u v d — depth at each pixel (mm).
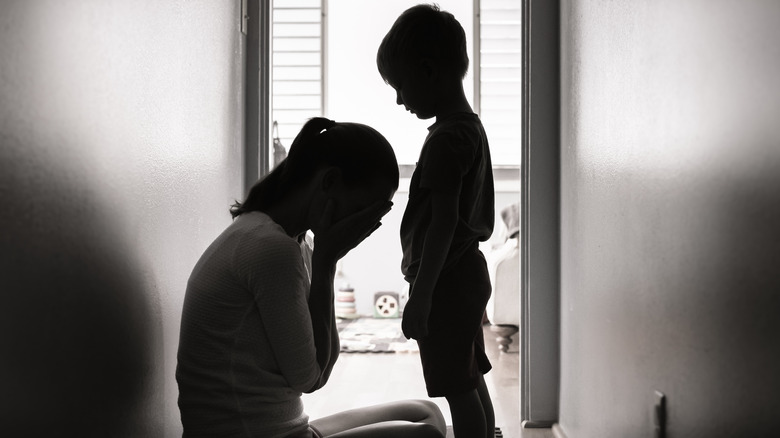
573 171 2168
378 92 5922
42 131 974
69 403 1075
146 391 1439
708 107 1066
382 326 5168
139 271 1389
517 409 2768
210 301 1269
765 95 878
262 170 2434
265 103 2445
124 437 1313
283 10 5707
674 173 1222
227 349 1260
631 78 1488
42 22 968
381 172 1369
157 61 1485
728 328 1000
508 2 5570
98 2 1161
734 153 973
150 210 1455
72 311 1083
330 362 1413
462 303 1685
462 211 1708
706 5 1075
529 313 2473
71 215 1073
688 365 1157
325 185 1344
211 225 1987
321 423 1478
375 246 5867
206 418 1268
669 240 1248
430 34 1696
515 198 5746
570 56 2229
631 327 1499
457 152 1606
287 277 1249
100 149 1182
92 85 1142
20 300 922
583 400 2010
